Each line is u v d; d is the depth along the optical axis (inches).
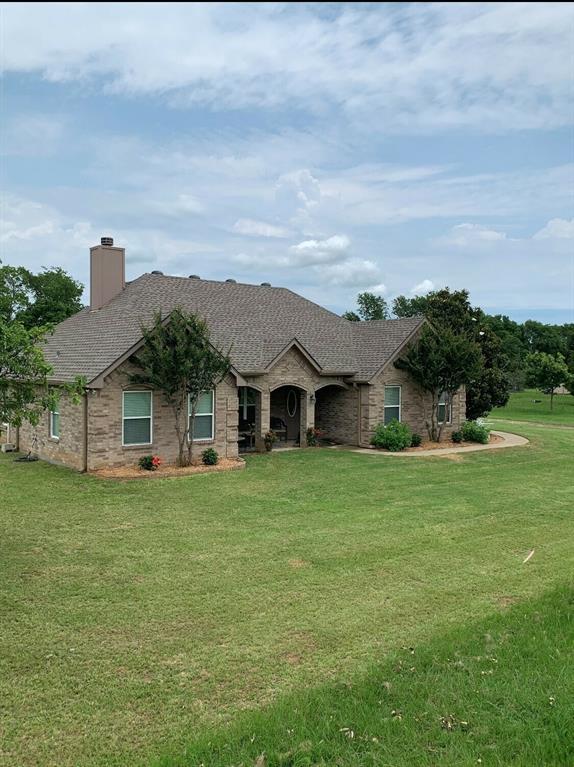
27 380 442.9
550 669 244.4
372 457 880.9
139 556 427.2
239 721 222.5
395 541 469.1
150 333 716.0
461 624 312.8
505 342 3334.2
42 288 1833.2
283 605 342.3
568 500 615.5
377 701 228.4
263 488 660.1
